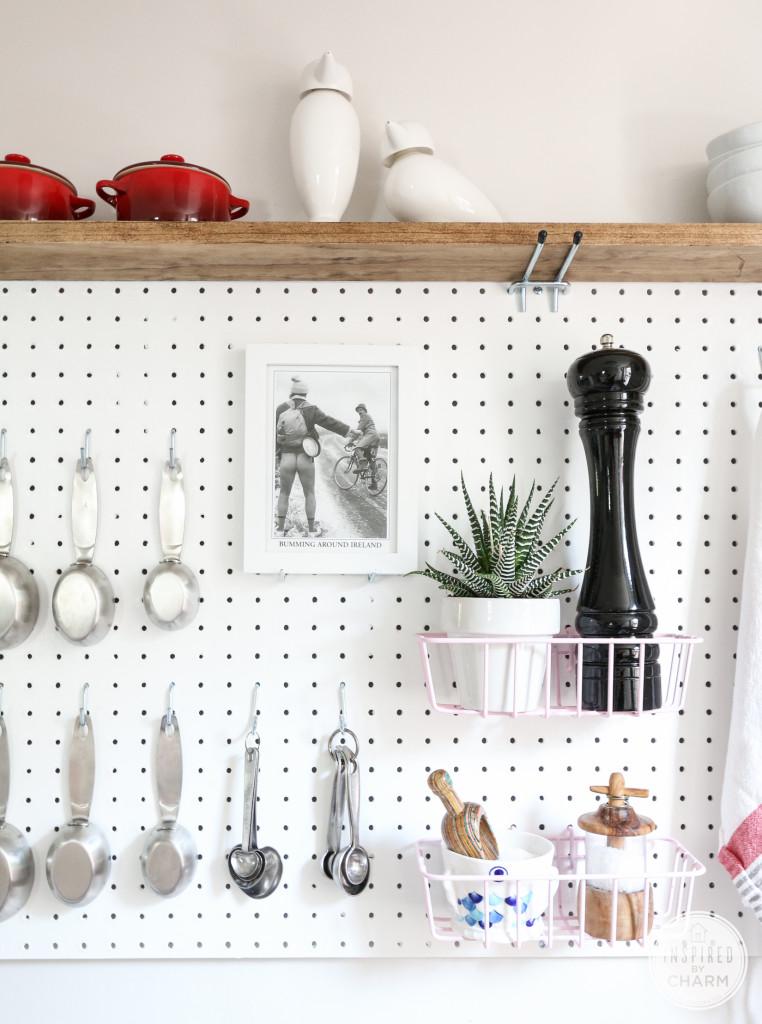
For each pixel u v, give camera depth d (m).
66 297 0.92
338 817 0.87
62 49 0.96
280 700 0.89
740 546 0.91
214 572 0.90
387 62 0.97
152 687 0.89
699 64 0.97
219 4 0.97
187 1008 0.88
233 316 0.92
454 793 0.81
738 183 0.85
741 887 0.79
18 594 0.88
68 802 0.89
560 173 0.96
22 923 0.88
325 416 0.90
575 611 0.90
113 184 0.83
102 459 0.91
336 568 0.88
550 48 0.97
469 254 0.84
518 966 0.89
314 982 0.89
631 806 0.88
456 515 0.91
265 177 0.96
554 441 0.92
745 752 0.82
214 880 0.88
